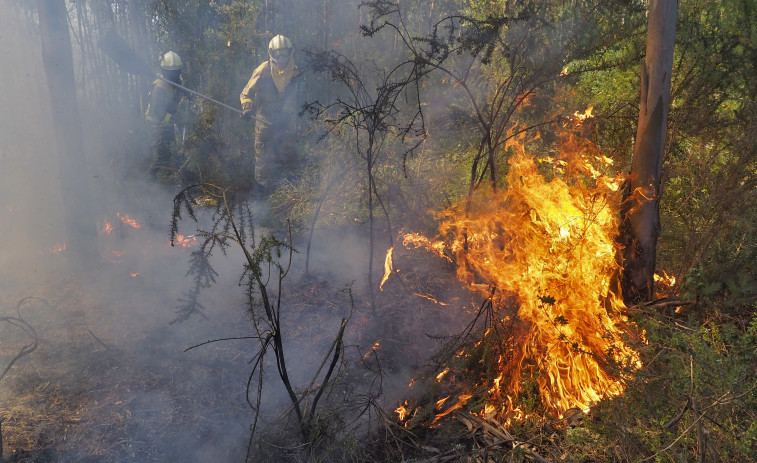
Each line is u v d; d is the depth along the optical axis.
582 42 3.94
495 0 5.72
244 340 3.59
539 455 2.43
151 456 2.55
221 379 3.15
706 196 3.78
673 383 2.36
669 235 3.95
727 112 4.20
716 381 2.30
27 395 2.94
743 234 3.34
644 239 3.41
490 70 5.27
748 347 2.48
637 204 3.42
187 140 7.61
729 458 2.20
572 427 2.58
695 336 2.55
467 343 3.04
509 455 2.47
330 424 2.61
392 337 3.58
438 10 7.35
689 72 4.06
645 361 2.72
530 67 4.00
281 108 6.66
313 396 2.94
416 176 5.36
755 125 3.59
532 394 2.83
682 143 4.22
